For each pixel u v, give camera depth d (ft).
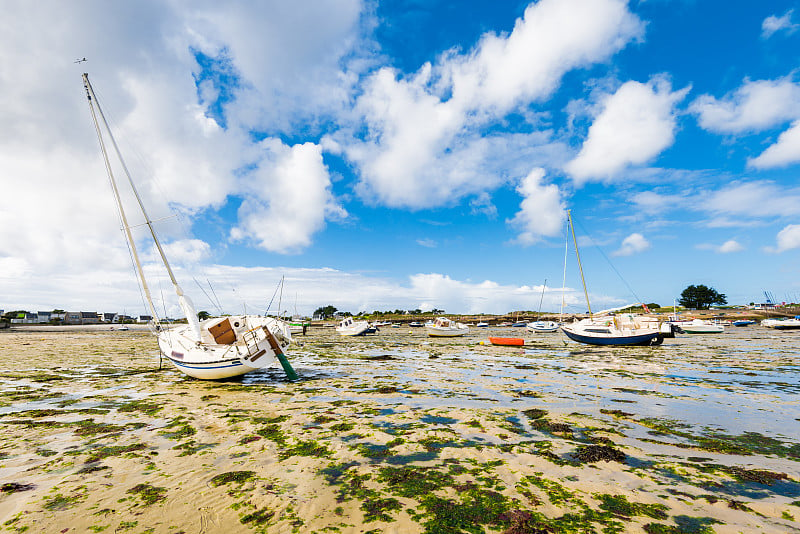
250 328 47.83
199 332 42.29
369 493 15.28
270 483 16.17
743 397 34.14
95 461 18.72
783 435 23.35
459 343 107.86
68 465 18.17
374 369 54.08
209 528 12.58
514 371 51.42
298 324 183.52
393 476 16.97
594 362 61.31
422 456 19.53
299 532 12.35
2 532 12.25
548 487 15.90
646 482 16.48
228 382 42.27
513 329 220.84
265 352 41.47
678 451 20.51
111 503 14.26
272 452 20.07
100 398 33.60
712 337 120.67
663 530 12.66
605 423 25.86
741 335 131.23
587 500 14.78
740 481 16.62
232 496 14.90
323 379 44.96
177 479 16.53
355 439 22.25
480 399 33.60
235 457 19.34
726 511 13.97
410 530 12.52
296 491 15.40
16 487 15.66
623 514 13.70
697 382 41.86
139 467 17.95
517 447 20.97
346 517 13.35
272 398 33.94
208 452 20.06
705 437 22.90
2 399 33.22
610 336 89.86
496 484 16.16
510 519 13.28
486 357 70.64
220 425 25.11
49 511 13.62
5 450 20.24
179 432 23.56
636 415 27.94
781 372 48.83
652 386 39.63
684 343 96.63
